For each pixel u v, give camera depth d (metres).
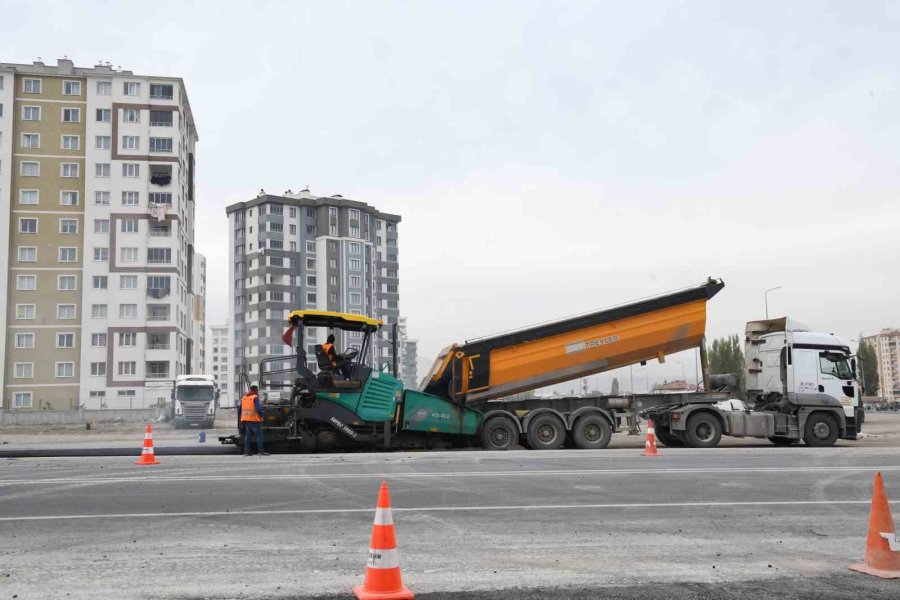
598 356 20.91
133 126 74.88
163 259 74.31
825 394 21.23
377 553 5.50
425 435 20.23
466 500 10.14
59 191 72.88
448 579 6.05
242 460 16.69
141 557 6.81
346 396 19.36
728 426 21.09
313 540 7.55
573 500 10.14
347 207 119.38
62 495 10.65
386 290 129.38
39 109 73.12
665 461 16.00
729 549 7.20
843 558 6.84
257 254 115.00
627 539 7.63
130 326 72.88
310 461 16.33
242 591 5.69
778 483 11.95
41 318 71.38
